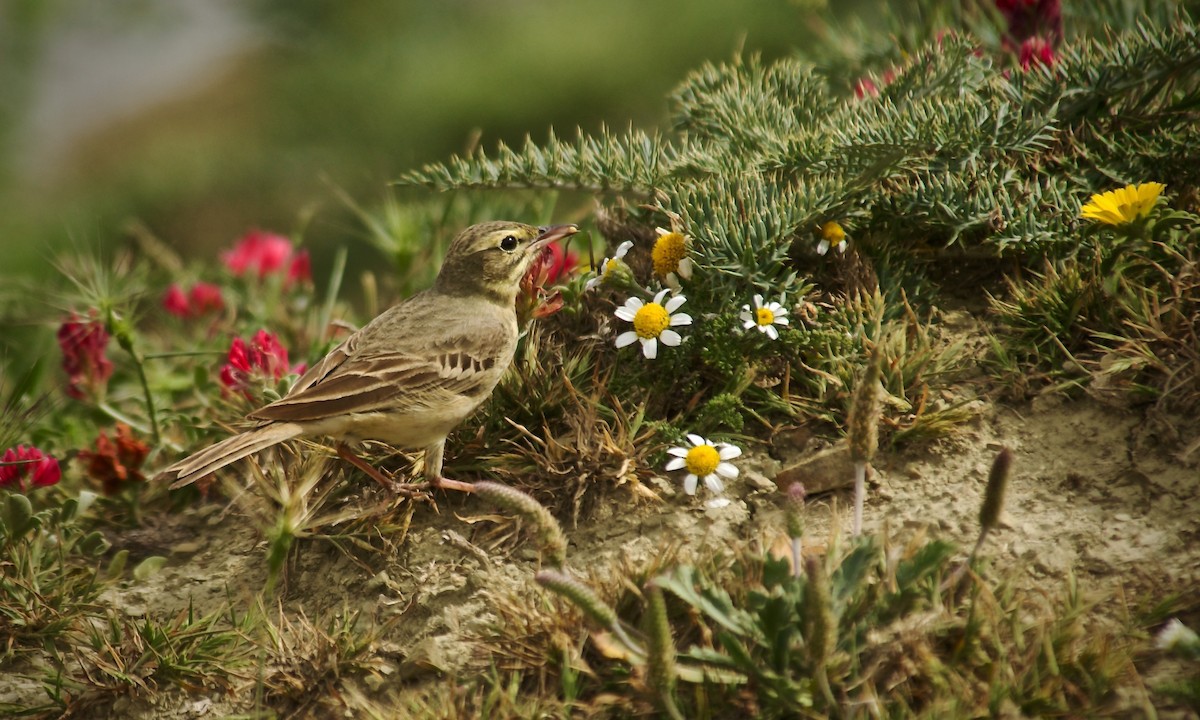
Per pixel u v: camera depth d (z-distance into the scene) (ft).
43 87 84.48
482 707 26.48
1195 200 32.73
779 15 68.44
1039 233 32.40
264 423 31.78
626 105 69.51
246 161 71.92
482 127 69.97
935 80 36.52
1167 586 26.18
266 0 77.30
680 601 26.66
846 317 32.30
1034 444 30.25
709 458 30.07
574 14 73.26
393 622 29.99
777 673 24.40
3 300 49.08
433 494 32.73
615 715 25.55
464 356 32.09
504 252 34.88
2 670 30.83
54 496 36.32
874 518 29.43
